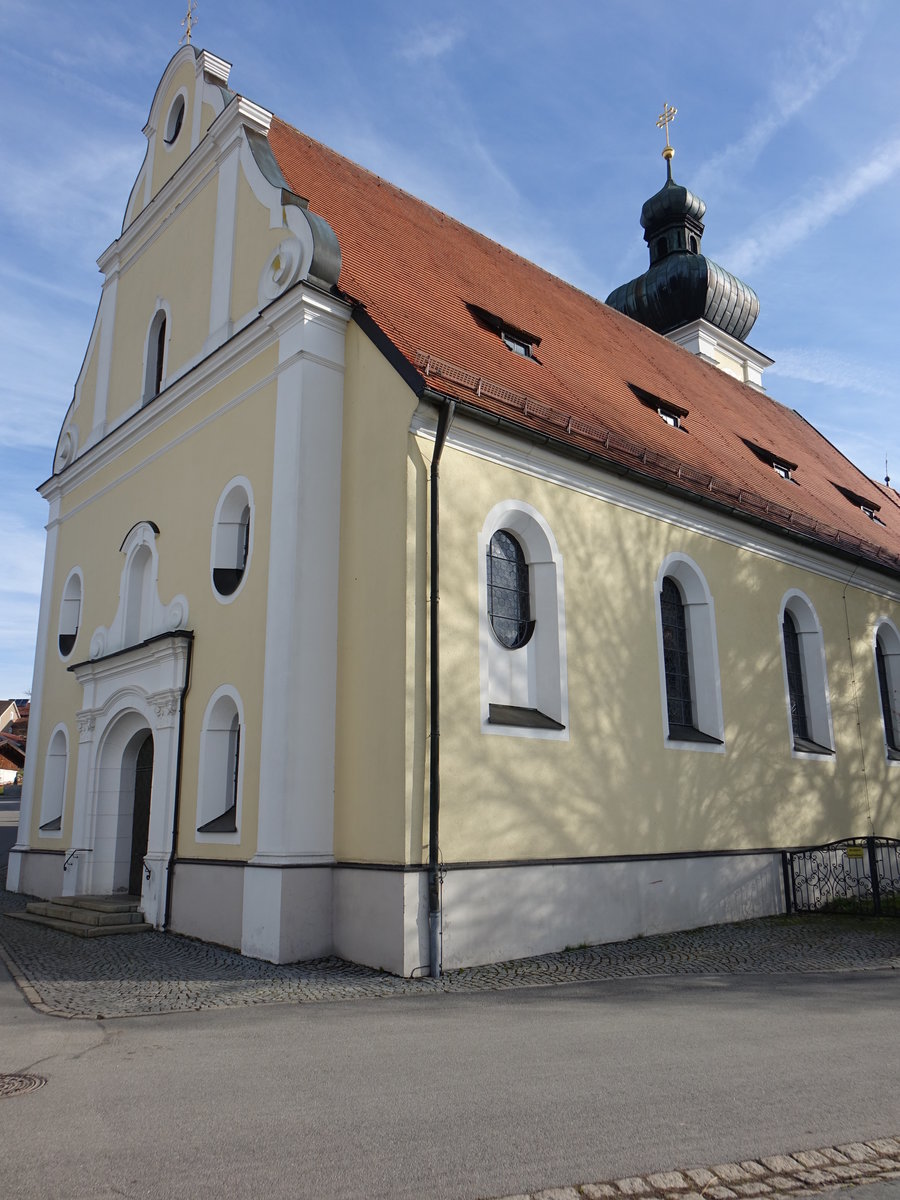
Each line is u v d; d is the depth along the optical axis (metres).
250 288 13.55
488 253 19.44
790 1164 4.30
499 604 12.10
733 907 14.07
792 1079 5.63
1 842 30.39
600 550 13.27
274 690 11.16
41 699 18.89
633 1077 5.66
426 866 10.05
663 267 29.98
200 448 14.12
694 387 22.27
